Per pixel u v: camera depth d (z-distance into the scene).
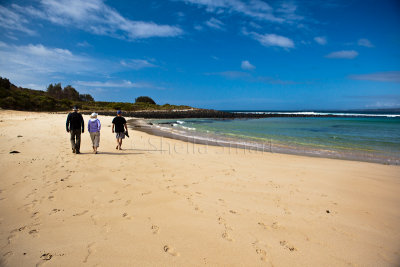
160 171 6.02
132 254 2.59
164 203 4.00
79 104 70.94
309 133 17.70
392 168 6.92
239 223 3.41
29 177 5.00
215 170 6.34
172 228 3.19
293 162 7.67
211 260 2.56
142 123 29.89
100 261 2.44
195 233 3.09
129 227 3.16
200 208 3.87
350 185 5.26
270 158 8.33
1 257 2.41
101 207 3.74
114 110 71.00
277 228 3.31
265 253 2.73
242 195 4.53
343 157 8.87
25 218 3.27
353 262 2.62
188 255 2.63
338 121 37.66
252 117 59.84
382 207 4.09
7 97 42.50
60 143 9.65
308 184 5.29
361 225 3.45
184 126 25.58
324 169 6.71
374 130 20.28
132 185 4.84
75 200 3.96
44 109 49.94
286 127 24.25
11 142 9.11
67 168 5.84
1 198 3.89
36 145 8.80
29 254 2.49
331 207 4.06
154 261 2.49
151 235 2.99
